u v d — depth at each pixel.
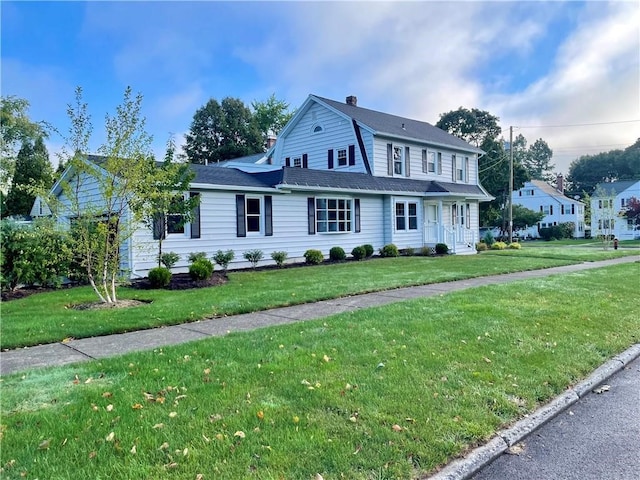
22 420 3.20
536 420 3.41
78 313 7.26
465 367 4.35
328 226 18.09
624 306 7.50
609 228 31.31
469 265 14.84
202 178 14.20
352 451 2.77
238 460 2.65
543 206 54.97
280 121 51.44
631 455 2.97
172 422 3.14
